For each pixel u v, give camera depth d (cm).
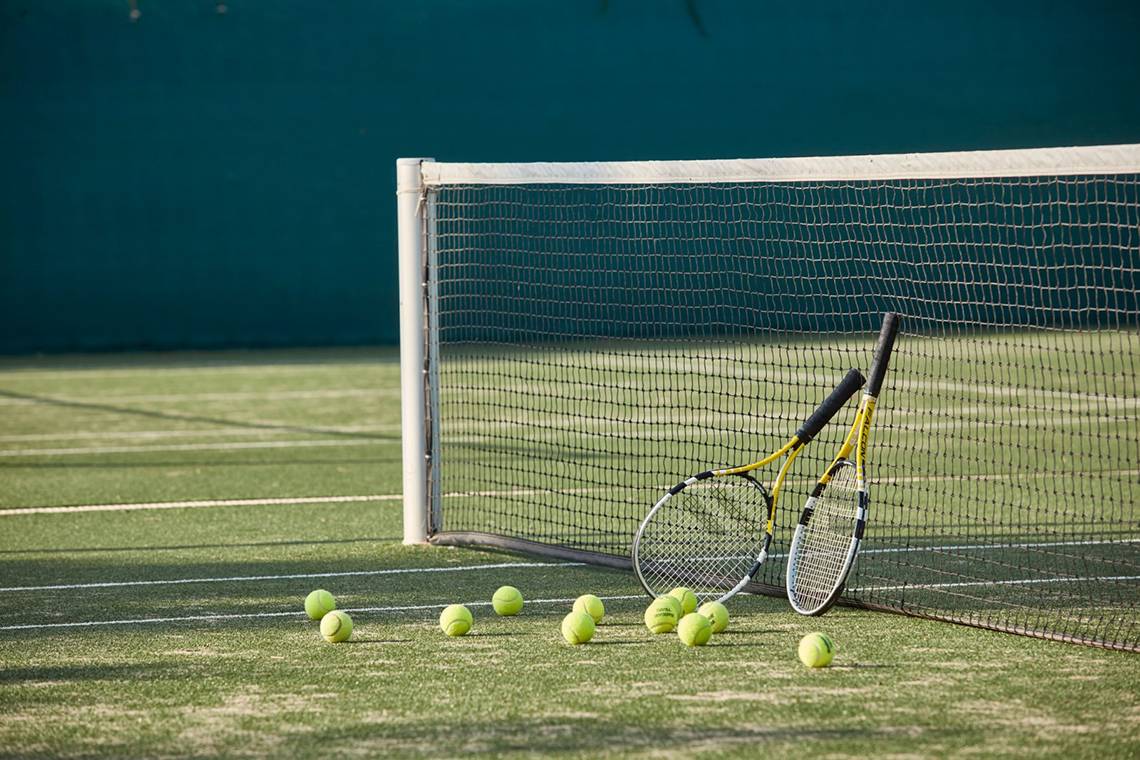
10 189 3341
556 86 3534
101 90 3366
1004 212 3097
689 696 711
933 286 2969
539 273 3042
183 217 3422
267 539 1210
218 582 1040
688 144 3581
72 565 1111
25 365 3075
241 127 3431
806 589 905
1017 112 3616
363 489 1484
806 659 768
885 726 657
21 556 1150
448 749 632
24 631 891
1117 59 3612
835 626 870
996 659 785
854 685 730
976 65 3609
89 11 3347
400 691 730
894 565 1077
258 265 3466
